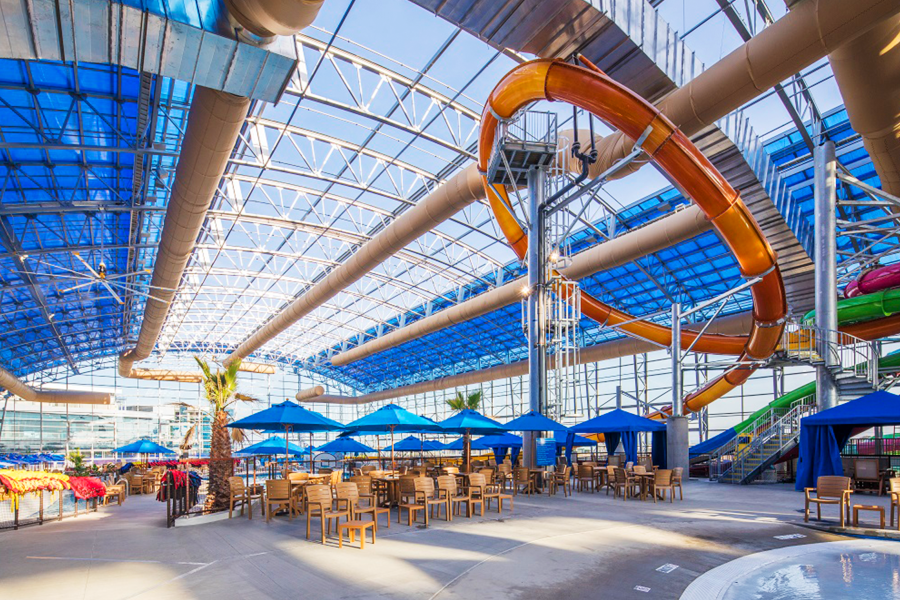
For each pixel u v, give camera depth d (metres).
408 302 42.09
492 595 6.17
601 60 13.52
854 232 18.98
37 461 38.84
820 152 18.02
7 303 33.66
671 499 14.86
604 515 12.13
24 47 8.49
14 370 48.97
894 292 20.00
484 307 30.84
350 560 8.06
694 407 27.64
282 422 15.26
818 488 10.59
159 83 15.31
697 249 27.80
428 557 8.13
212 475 15.02
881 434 23.28
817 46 10.70
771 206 18.69
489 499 14.71
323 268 37.59
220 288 40.44
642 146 13.48
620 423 18.83
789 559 7.73
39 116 16.64
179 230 19.20
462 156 23.97
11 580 7.40
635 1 12.88
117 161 20.48
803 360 18.73
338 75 19.55
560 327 18.06
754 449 21.59
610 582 6.62
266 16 8.54
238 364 16.78
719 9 14.80
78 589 6.86
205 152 14.23
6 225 22.53
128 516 15.52
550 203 17.98
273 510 14.58
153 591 6.70
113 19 8.31
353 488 9.84
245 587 6.76
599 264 23.27
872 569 7.15
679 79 14.26
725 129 15.81
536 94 14.29
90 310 39.62
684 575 6.91
